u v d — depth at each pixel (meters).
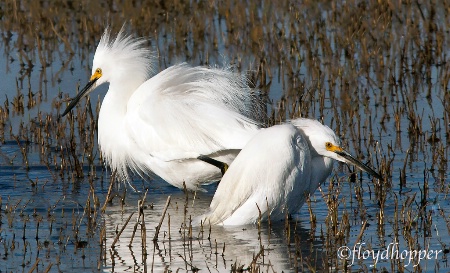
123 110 14.32
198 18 24.38
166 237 11.05
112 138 14.20
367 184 13.32
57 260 10.12
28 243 10.80
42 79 20.17
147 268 9.84
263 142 11.55
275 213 11.67
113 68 14.56
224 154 13.22
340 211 12.07
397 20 24.22
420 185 13.05
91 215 12.07
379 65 20.56
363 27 22.98
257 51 21.50
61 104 18.19
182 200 13.18
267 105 17.70
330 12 25.41
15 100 17.84
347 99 18.00
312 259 10.09
